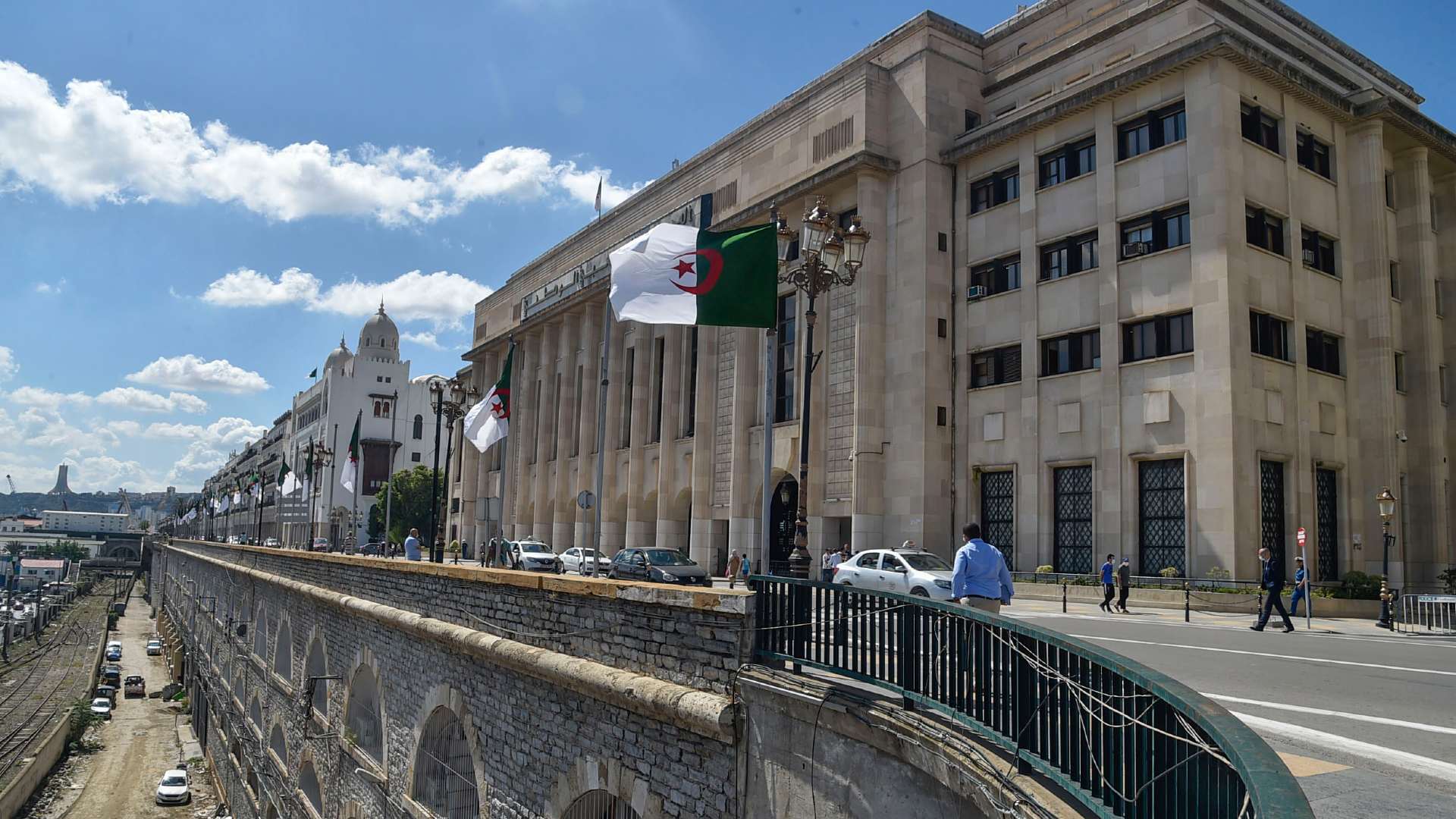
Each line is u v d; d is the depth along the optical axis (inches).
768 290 603.2
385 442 4424.2
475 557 2952.8
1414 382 1424.7
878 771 306.5
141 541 7539.4
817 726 334.3
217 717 1809.8
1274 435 1200.8
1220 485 1143.6
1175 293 1222.9
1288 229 1273.4
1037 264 1402.6
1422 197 1449.3
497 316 3031.5
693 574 1210.0
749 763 367.2
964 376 1482.5
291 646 1157.7
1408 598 956.0
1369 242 1368.1
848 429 1551.4
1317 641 727.7
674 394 1982.0
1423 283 1433.3
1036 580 1307.8
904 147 1555.1
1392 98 1358.3
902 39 1636.3
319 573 1040.2
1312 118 1347.2
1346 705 427.5
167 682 2970.0
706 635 402.9
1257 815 123.9
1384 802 265.3
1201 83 1219.9
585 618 490.0
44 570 6441.9
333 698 927.0
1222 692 465.7
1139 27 1373.0
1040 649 248.8
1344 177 1387.8
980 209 1507.1
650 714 420.5
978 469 1450.5
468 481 3075.8
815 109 1676.9
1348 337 1350.9
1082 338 1346.0
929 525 1443.2
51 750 1909.4
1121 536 1250.6
